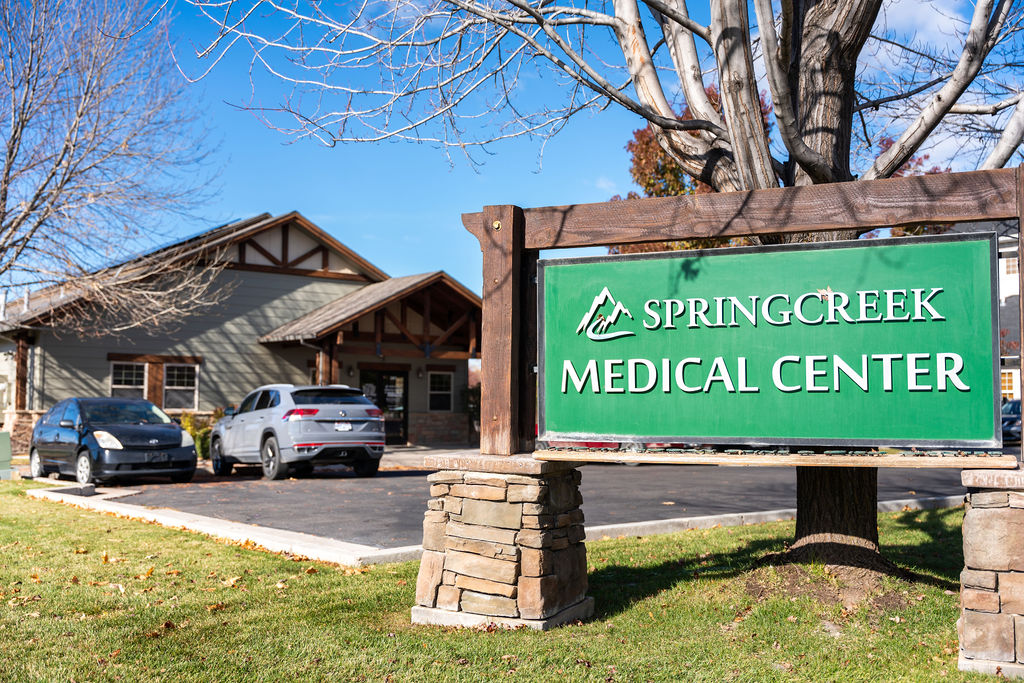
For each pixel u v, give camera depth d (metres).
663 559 7.63
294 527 9.61
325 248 27.22
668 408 5.36
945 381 4.81
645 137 24.08
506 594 5.27
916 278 4.91
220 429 17.38
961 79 5.50
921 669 4.51
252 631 5.23
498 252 5.73
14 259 18.73
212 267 22.59
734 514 10.35
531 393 5.81
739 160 5.81
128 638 5.06
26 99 18.39
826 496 6.07
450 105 7.29
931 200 4.90
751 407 5.18
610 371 5.49
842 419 5.00
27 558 7.48
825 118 6.31
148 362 23.50
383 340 26.14
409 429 27.53
